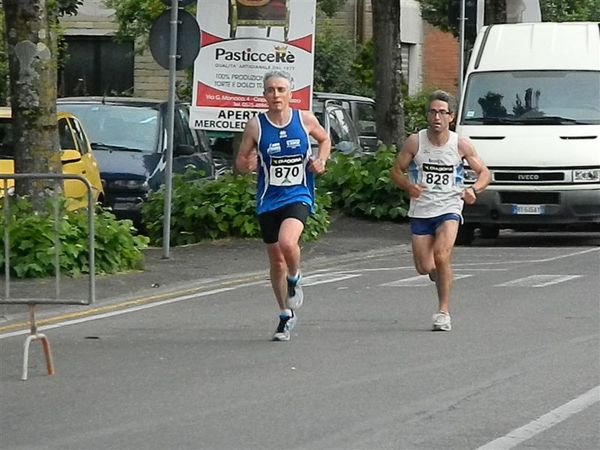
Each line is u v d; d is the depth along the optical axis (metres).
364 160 40.50
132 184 36.75
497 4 47.09
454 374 17.56
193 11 46.12
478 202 35.06
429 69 85.12
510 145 35.12
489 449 13.73
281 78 20.28
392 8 45.38
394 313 22.97
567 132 35.38
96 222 27.61
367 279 27.86
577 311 22.88
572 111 36.12
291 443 14.05
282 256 20.41
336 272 29.31
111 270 27.73
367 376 17.50
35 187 27.22
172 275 28.03
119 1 56.38
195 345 20.09
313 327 21.61
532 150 34.84
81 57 70.38
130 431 14.66
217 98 33.31
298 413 15.42
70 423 15.09
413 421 14.98
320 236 35.94
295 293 20.23
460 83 42.09
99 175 35.78
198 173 35.72
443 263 20.95
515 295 24.91
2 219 21.69
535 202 34.84
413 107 68.69
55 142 28.44
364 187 39.56
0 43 47.69
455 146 21.17
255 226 33.94
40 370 18.31
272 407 15.75
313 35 33.16
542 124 35.84
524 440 14.09
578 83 36.75
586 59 37.34
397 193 39.38
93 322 22.45
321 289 26.27
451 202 21.17
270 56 33.16
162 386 17.08
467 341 20.06
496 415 15.24
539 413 15.31
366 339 20.34
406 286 26.56
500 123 36.06
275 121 20.30
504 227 36.19
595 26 38.53
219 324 22.11
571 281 26.92
